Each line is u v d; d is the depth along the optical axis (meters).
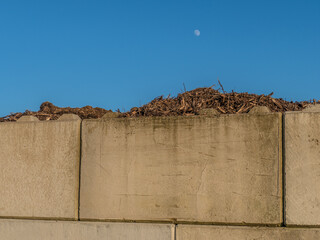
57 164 5.25
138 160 4.96
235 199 4.68
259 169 4.65
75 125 5.24
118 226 4.89
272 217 4.59
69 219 5.15
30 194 5.32
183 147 4.85
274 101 5.98
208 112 4.99
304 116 4.58
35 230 5.17
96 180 5.07
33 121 5.43
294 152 4.57
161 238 4.76
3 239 5.27
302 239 4.45
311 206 4.49
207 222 4.73
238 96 6.13
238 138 4.72
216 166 4.75
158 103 6.14
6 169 5.43
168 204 4.84
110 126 5.08
